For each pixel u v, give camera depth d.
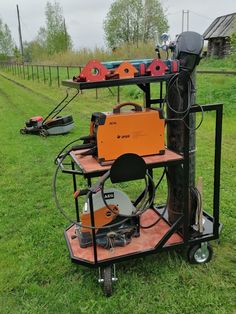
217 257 2.72
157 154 2.38
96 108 9.95
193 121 2.48
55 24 45.41
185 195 2.42
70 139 6.57
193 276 2.51
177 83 2.30
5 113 10.00
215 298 2.30
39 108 10.60
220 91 9.02
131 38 39.12
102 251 2.47
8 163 5.33
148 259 2.72
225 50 22.75
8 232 3.28
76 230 2.69
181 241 2.55
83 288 2.46
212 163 4.78
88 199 2.38
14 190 4.27
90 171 2.15
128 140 2.27
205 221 2.79
